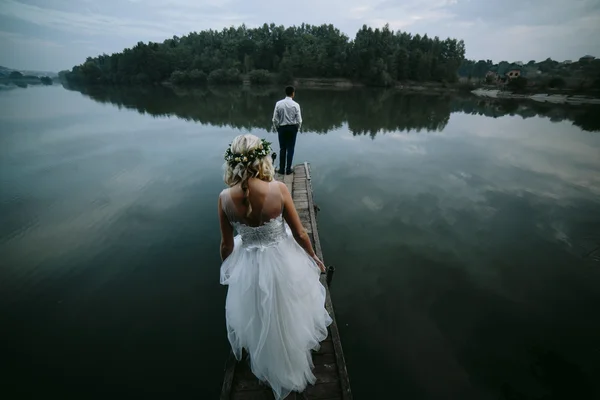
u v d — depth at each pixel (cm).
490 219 659
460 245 563
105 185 820
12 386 320
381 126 1750
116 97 3659
